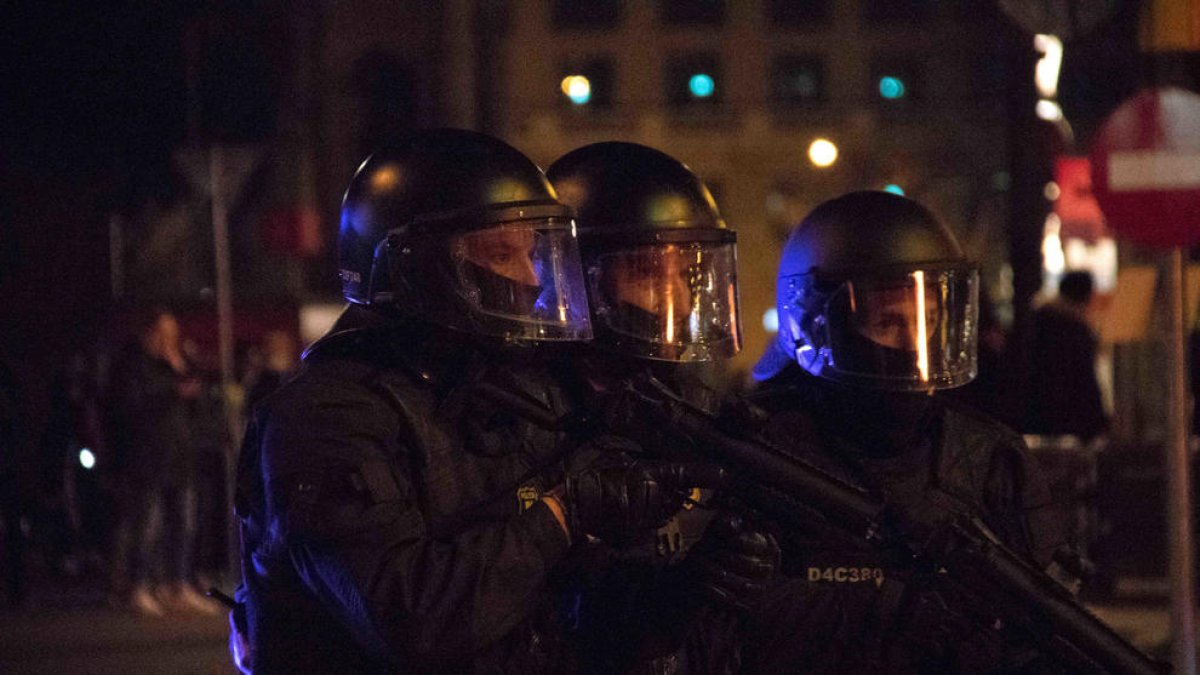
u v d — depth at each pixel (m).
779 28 86.75
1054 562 7.02
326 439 5.46
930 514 6.42
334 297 61.91
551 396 6.47
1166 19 12.88
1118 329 16.91
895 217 7.21
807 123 86.69
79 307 43.19
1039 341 18.34
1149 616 18.30
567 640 6.04
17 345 42.09
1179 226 11.68
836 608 6.71
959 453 7.10
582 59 85.94
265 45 63.34
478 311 5.88
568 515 5.50
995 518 7.06
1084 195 25.36
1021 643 6.57
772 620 6.70
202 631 19.19
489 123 78.56
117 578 21.22
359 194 6.08
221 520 23.28
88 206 44.31
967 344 7.25
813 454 7.18
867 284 7.10
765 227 86.50
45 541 23.81
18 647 18.25
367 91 72.56
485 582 5.27
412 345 5.88
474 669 5.56
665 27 86.56
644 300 6.95
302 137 65.00
